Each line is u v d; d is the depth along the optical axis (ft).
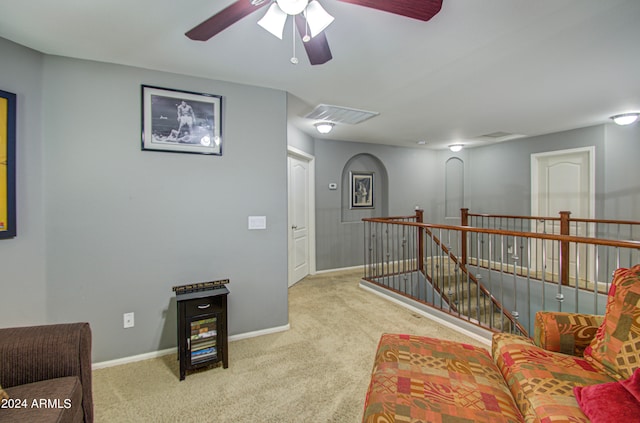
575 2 5.01
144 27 5.73
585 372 4.20
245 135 8.53
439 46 6.47
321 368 7.07
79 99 6.94
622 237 13.01
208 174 8.11
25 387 4.04
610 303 4.67
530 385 3.95
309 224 16.05
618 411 3.19
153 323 7.63
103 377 6.75
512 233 8.14
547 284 12.89
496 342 5.24
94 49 6.54
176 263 7.83
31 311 6.55
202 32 4.61
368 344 8.26
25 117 6.41
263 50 6.61
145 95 7.43
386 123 13.16
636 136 12.66
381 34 5.98
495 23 5.61
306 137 15.03
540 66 7.45
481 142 17.75
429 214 20.16
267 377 6.72
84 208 7.02
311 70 7.64
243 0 3.89
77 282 7.00
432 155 20.22
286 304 9.17
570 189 14.84
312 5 4.34
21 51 6.34
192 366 6.73
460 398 3.80
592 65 7.43
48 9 5.16
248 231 8.61
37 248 6.61
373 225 18.53
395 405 3.64
